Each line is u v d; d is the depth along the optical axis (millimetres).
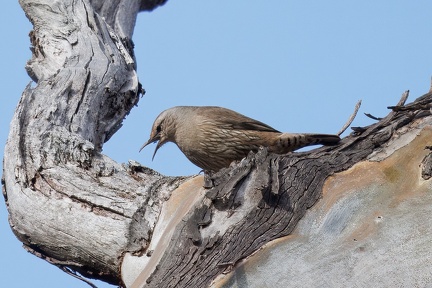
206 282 9914
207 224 10469
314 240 10305
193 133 14656
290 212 10555
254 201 10602
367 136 11758
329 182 10969
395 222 10438
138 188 12359
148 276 10469
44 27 15898
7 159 13234
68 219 12242
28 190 12719
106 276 12492
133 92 15492
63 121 13977
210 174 11117
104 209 12148
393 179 10945
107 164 12883
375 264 10117
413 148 11281
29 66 15531
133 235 11820
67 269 12742
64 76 14750
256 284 9953
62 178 12688
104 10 16984
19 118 13609
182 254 10258
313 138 13617
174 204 11906
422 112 11867
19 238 12891
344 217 10570
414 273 10055
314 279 10031
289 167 11047
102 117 14867
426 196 10672
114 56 15641
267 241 10234
